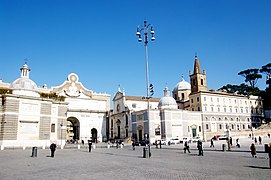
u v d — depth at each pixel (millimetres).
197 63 95125
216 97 88438
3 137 46406
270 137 79500
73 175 16734
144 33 34188
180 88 104250
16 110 48625
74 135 92000
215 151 40500
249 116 95312
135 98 91938
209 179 14727
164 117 75375
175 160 26703
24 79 56250
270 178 14742
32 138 49969
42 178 15680
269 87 103812
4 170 19250
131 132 83625
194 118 81562
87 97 91000
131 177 15742
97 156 32812
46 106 52969
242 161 24859
